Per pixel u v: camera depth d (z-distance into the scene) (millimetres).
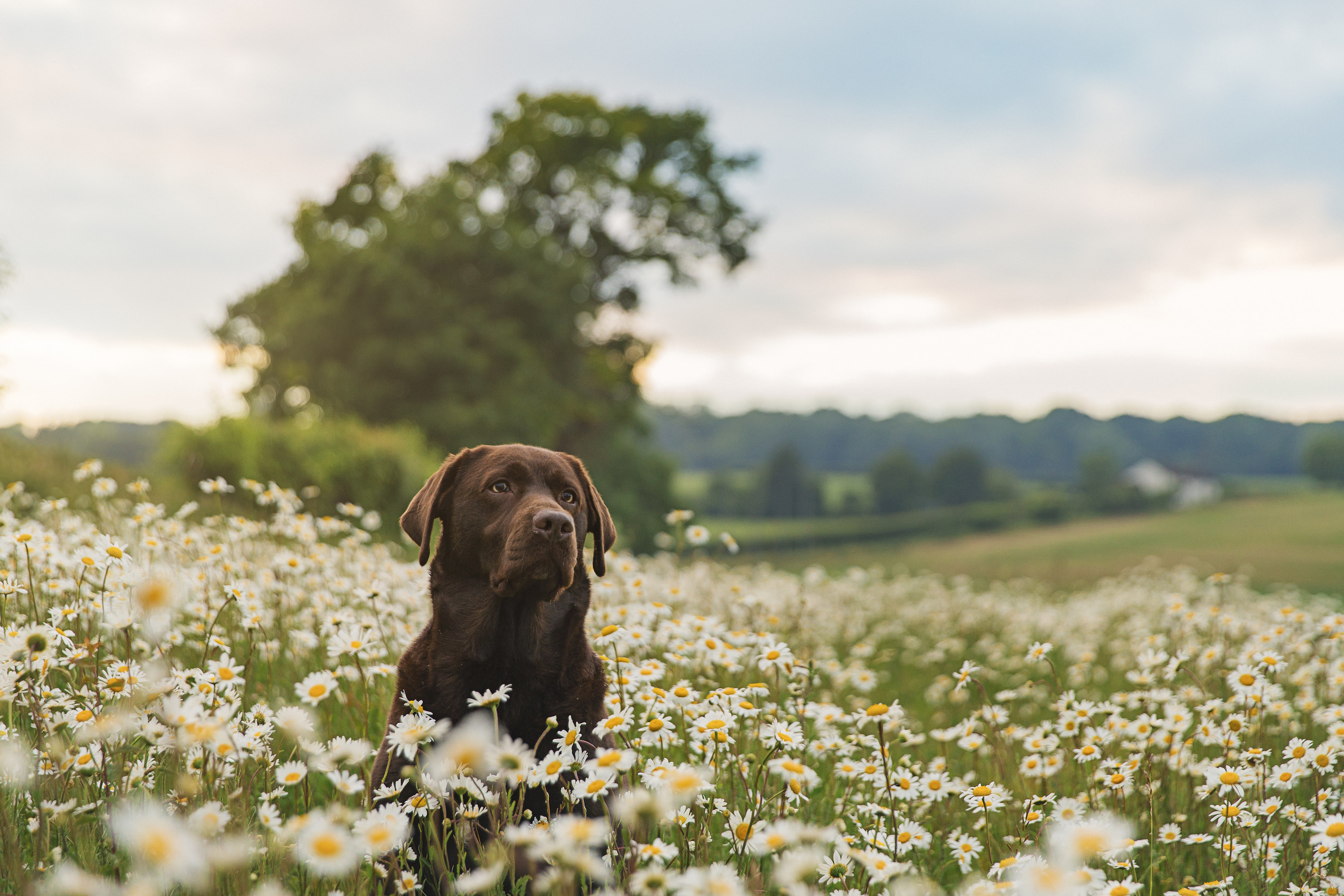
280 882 2117
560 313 33125
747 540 43188
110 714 2432
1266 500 88312
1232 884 2902
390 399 29281
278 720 2256
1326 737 4172
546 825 2445
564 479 3664
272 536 5867
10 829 2219
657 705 3141
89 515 5953
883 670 7770
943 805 3846
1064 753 4020
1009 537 67250
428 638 3484
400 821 2000
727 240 39000
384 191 36656
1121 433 144875
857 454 131375
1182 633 5422
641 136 38219
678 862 2627
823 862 2295
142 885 1633
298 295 31109
